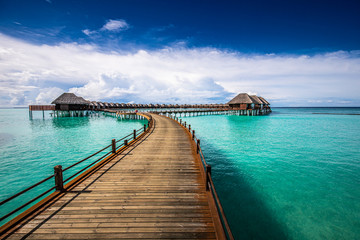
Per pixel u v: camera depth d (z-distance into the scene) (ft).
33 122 146.10
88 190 18.72
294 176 36.11
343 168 40.75
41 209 15.21
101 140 71.72
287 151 54.95
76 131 96.22
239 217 23.26
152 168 25.59
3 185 33.17
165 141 44.88
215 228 12.76
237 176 36.14
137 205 16.02
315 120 160.15
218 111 248.32
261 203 26.48
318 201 26.99
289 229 21.13
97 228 13.11
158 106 340.59
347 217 23.30
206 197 17.42
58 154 51.67
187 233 12.67
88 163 44.32
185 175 23.08
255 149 57.62
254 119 169.99
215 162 44.88
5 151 54.90
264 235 20.18
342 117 196.34
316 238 19.80
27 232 12.62
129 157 31.04
